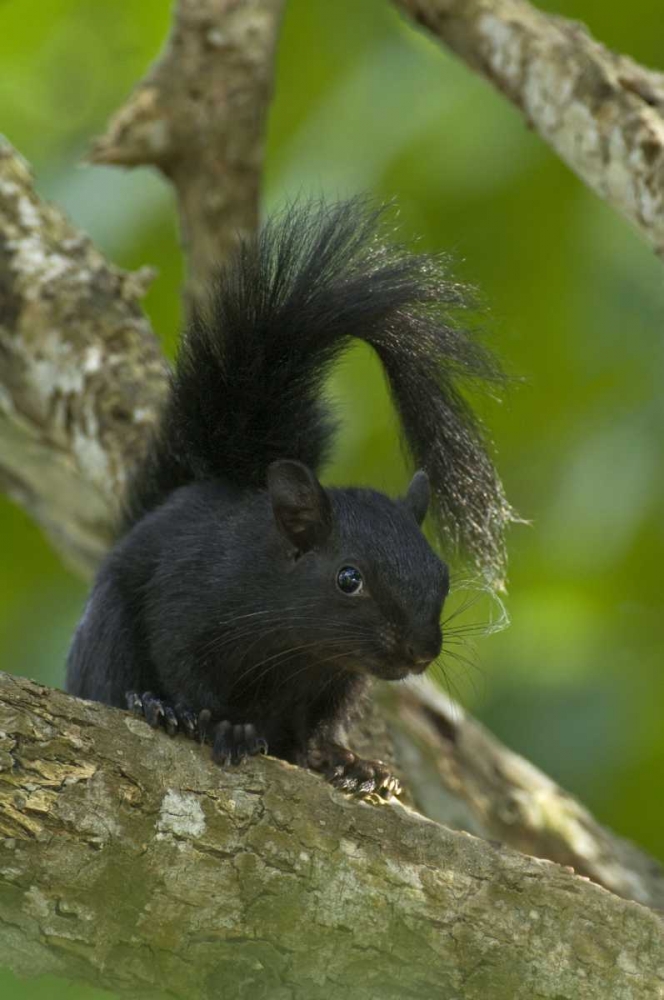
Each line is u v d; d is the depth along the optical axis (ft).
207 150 42.19
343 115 47.96
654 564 48.37
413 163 47.06
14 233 40.65
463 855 26.25
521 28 35.86
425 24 37.81
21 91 54.39
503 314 47.96
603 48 35.50
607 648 48.32
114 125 41.88
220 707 31.40
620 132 32.91
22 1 52.80
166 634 31.30
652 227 32.30
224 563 31.35
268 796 25.64
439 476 33.68
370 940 25.39
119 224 48.98
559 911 26.07
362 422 50.34
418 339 33.27
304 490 30.91
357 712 33.73
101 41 53.88
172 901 24.61
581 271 47.80
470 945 25.59
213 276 34.06
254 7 42.29
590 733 46.96
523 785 39.63
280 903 25.14
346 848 25.64
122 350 39.55
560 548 48.85
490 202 47.11
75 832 23.94
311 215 33.94
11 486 43.52
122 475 37.60
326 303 32.83
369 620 30.25
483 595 43.06
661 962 26.04
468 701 47.70
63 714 24.68
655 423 48.37
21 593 51.24
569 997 25.67
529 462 49.32
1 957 24.12
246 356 33.04
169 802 24.82
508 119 46.88
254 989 25.14
